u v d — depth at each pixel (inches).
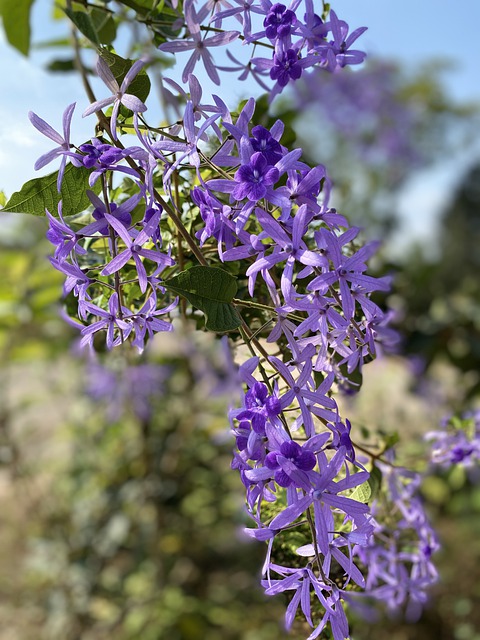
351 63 11.7
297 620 12.9
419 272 28.0
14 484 38.2
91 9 16.0
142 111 9.5
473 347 27.3
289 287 9.1
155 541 34.7
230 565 34.2
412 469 17.9
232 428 9.6
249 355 14.2
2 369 34.2
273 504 13.5
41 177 11.0
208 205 9.8
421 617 31.2
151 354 27.4
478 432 18.3
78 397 34.0
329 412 9.6
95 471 35.9
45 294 26.7
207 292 10.0
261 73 12.8
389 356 23.3
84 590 34.5
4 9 18.1
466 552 33.8
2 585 37.1
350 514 9.0
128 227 9.9
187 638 32.2
